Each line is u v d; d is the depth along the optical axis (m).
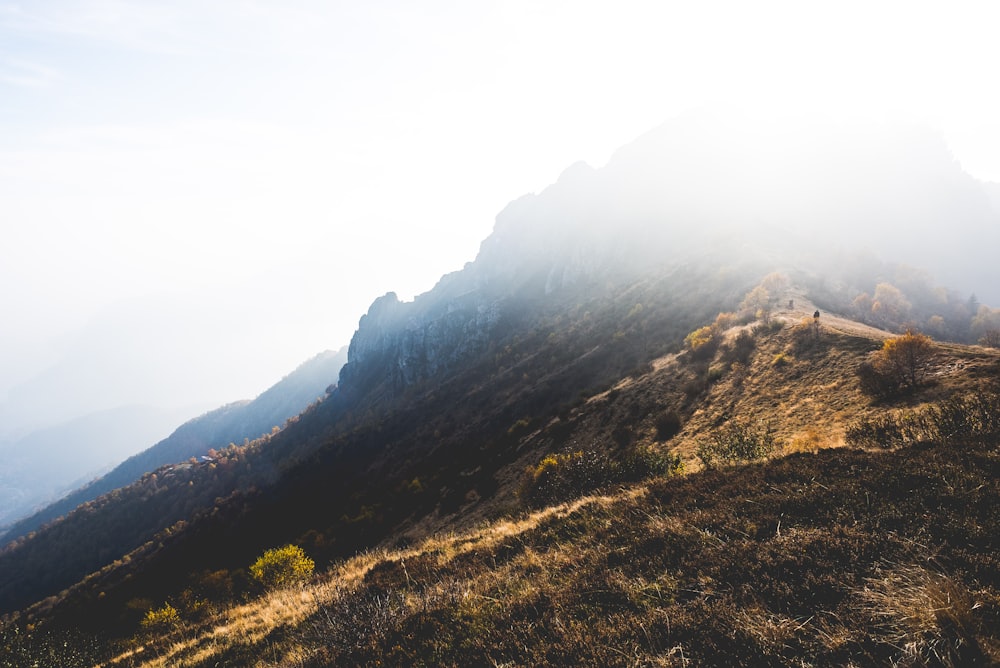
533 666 4.44
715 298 98.12
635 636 4.46
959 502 5.49
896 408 23.11
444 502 53.50
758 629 4.12
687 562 5.68
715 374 45.50
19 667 11.18
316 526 81.50
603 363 92.06
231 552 89.06
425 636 5.77
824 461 8.07
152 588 78.88
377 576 10.01
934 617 3.76
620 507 8.99
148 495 171.62
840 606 4.20
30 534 168.38
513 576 7.23
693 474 9.73
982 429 8.98
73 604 82.56
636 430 43.88
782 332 47.88
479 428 90.75
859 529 5.38
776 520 6.26
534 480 25.77
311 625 8.13
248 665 7.98
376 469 102.69
